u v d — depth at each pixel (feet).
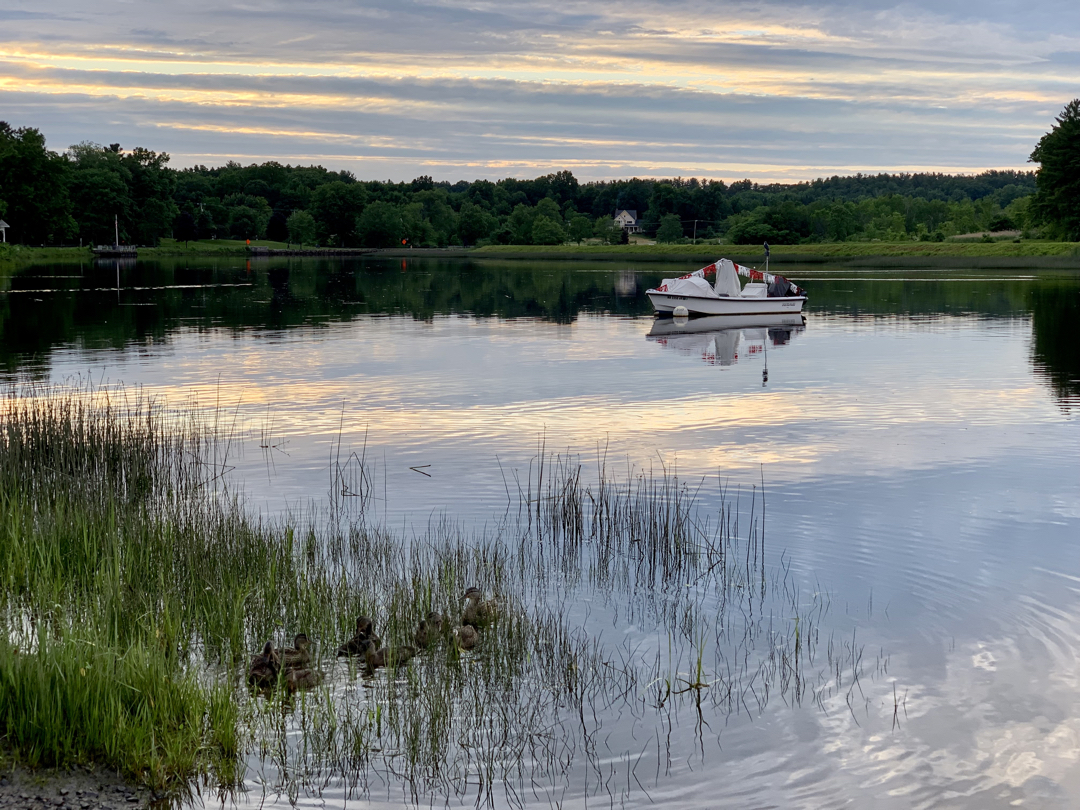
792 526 45.09
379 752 26.43
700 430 66.49
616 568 39.96
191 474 53.98
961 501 48.96
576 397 80.12
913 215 621.31
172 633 31.45
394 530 44.47
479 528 44.80
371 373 93.25
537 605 36.29
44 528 40.83
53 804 23.45
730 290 165.99
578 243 620.08
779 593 37.22
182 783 24.79
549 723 28.04
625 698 29.32
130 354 105.40
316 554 40.73
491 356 106.93
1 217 407.64
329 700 27.76
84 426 61.00
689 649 32.58
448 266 363.76
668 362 102.27
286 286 231.09
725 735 27.25
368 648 31.45
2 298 179.11
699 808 23.94
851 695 29.35
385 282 254.47
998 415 71.87
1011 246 349.82
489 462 57.16
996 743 26.73
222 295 197.47
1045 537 43.37
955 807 23.94
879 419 70.38
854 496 49.90
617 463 56.85
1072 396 80.02
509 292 219.41
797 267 338.95
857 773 25.40
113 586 34.65
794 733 27.35
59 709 25.73
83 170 484.33
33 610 33.78
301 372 93.61
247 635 33.35
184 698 27.71
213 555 38.65
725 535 43.83
